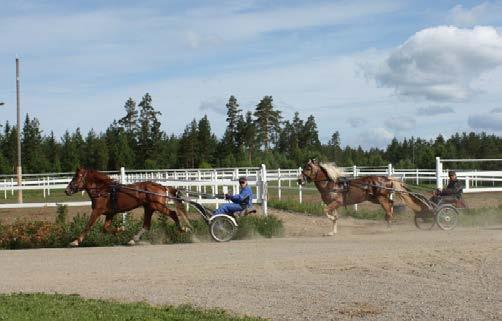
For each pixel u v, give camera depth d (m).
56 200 33.16
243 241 15.77
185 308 8.76
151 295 9.77
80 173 15.50
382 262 12.16
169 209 15.89
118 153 75.56
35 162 71.75
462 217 19.47
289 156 88.38
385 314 8.52
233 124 88.00
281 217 22.47
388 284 10.30
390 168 27.55
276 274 11.20
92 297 9.65
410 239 15.22
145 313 8.32
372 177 17.56
